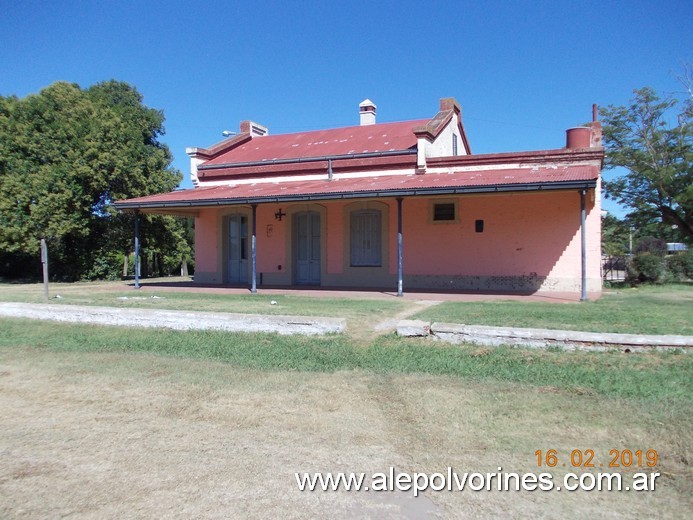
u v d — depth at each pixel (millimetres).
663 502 3684
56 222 22922
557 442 4582
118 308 10461
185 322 9500
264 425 5195
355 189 14180
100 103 26000
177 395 6164
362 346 7828
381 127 21578
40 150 23266
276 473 4211
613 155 24578
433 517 3578
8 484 4121
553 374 6184
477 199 16031
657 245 20484
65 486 4070
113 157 24219
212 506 3740
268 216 18969
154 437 4984
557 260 15242
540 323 8461
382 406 5574
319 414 5422
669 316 9273
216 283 19891
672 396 5332
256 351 7898
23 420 5551
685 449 4332
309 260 18531
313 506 3729
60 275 25656
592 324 8352
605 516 3531
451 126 20094
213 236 20031
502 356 6906
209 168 20250
